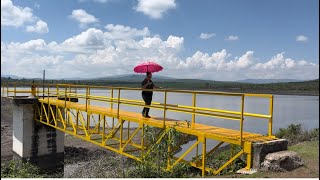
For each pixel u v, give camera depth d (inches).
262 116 358.6
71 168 834.2
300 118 2225.6
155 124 442.0
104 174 456.8
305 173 305.6
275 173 306.0
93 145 1088.2
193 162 393.7
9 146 1092.5
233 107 3181.6
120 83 6638.8
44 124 848.9
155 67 486.9
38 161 839.7
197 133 384.5
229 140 346.0
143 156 410.6
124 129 1338.6
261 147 319.0
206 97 6274.6
